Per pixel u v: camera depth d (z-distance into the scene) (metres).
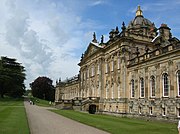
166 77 37.72
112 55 57.97
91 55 71.75
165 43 51.38
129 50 51.56
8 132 20.47
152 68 41.31
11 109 53.28
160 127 28.62
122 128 26.36
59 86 133.50
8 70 123.50
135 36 52.97
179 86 34.59
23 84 136.38
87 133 21.97
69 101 77.75
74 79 110.75
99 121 34.34
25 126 24.86
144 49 53.00
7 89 122.19
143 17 67.88
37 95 158.25
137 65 46.34
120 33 54.31
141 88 44.84
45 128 24.72
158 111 38.62
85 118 38.84
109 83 58.97
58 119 35.75
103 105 61.09
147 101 41.97
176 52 35.16
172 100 35.47
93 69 70.81
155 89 40.00
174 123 34.38
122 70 51.03
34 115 41.09
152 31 59.00
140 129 26.05
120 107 50.56
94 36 74.88
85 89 78.12
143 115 42.69
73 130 23.80
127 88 49.84
